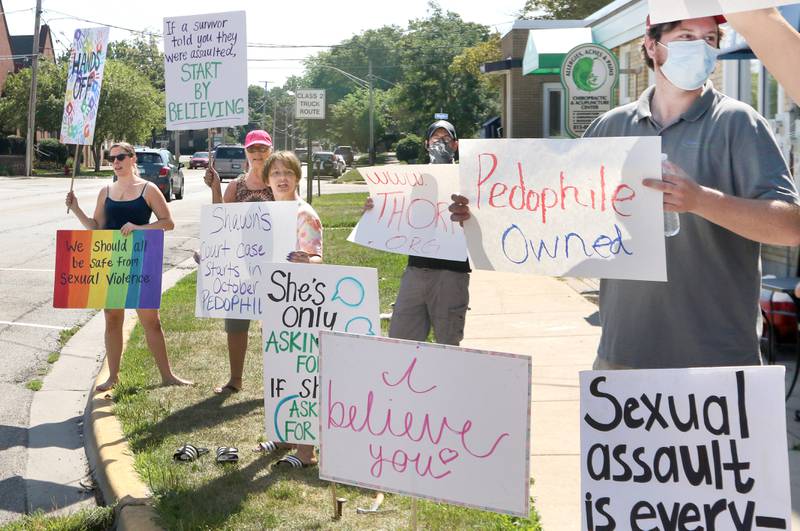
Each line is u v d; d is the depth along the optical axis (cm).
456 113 6625
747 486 295
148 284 690
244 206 614
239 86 699
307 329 496
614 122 349
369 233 542
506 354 338
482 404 344
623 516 304
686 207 299
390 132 9025
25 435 652
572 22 2278
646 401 304
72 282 691
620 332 342
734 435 297
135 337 881
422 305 556
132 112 5784
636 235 316
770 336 662
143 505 483
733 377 297
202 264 631
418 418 355
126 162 693
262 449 557
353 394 366
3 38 6259
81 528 477
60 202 2872
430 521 450
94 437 609
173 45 712
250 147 666
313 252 596
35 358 872
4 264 1462
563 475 515
